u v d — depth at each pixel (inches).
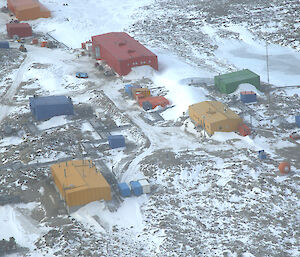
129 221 7785.4
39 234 7593.5
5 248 7209.6
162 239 7263.8
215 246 7052.2
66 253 7066.9
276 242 7052.2
